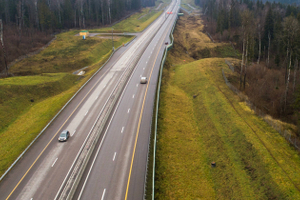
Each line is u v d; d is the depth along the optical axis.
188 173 30.64
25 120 43.12
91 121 40.16
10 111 45.00
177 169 31.03
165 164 31.42
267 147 30.50
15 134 38.59
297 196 22.97
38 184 26.78
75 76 64.00
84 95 50.31
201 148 35.62
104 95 49.84
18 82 53.31
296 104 41.88
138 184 26.08
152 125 38.19
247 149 31.28
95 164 29.25
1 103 45.47
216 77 57.59
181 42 102.25
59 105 46.69
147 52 79.12
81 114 42.59
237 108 41.91
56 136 36.25
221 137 35.66
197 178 29.97
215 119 40.47
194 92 53.22
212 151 34.06
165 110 44.75
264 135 33.44
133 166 28.89
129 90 51.25
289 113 43.34
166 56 75.94
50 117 42.72
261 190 25.42
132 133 35.88
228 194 26.83
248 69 64.56
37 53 82.62
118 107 44.03
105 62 70.94
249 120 37.81
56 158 31.12
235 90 49.09
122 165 29.06
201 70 61.88
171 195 26.92
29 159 31.16
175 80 61.88
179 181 29.16
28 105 48.88
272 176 25.97
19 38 89.81
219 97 46.50
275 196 23.98
